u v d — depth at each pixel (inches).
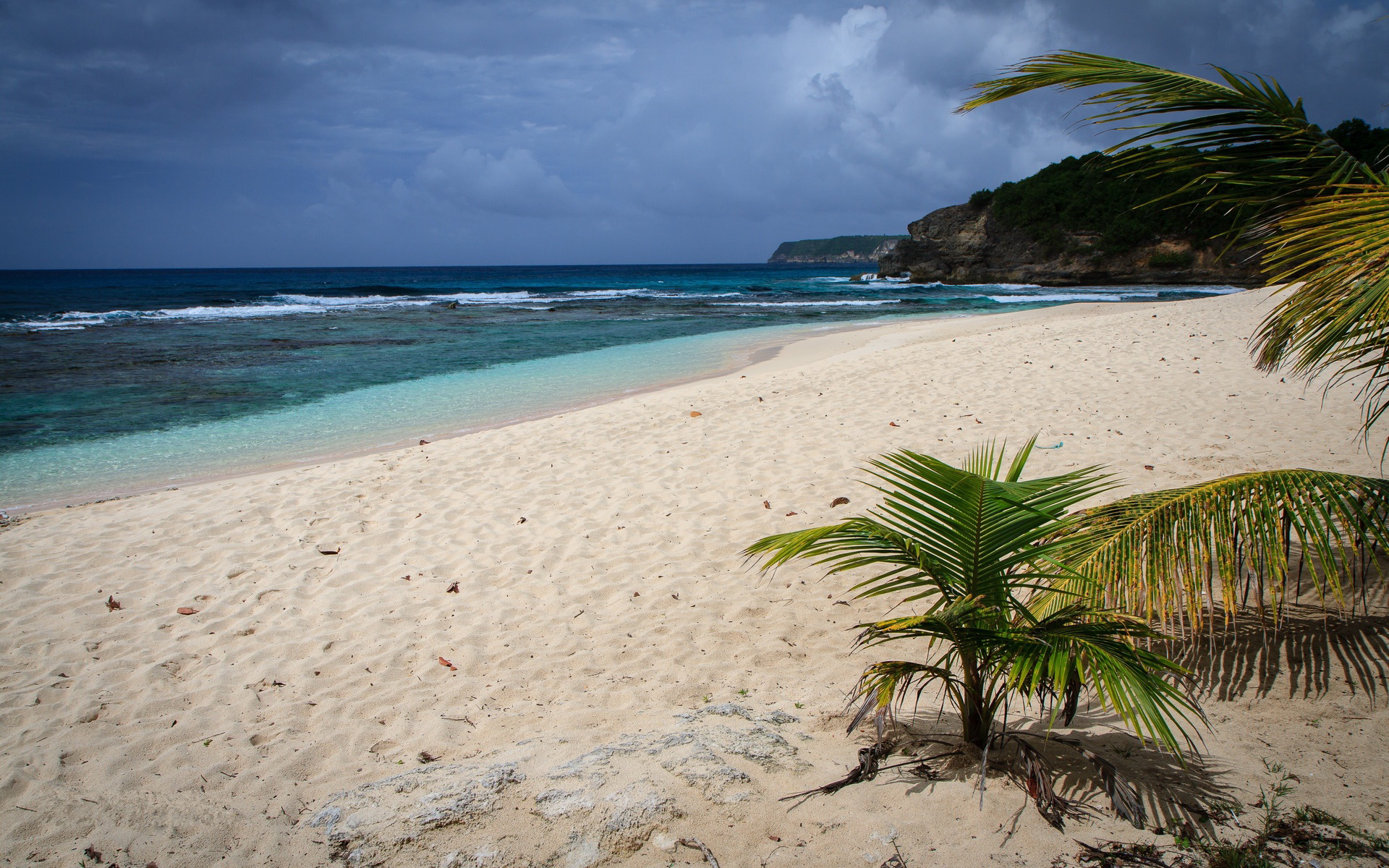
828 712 137.2
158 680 165.2
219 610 198.8
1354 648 132.2
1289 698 125.3
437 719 147.6
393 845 100.3
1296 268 118.8
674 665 166.4
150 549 238.7
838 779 111.7
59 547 241.1
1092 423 320.5
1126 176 129.0
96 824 115.5
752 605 193.3
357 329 959.0
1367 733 114.2
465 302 1496.1
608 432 358.3
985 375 433.4
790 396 412.2
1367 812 97.4
